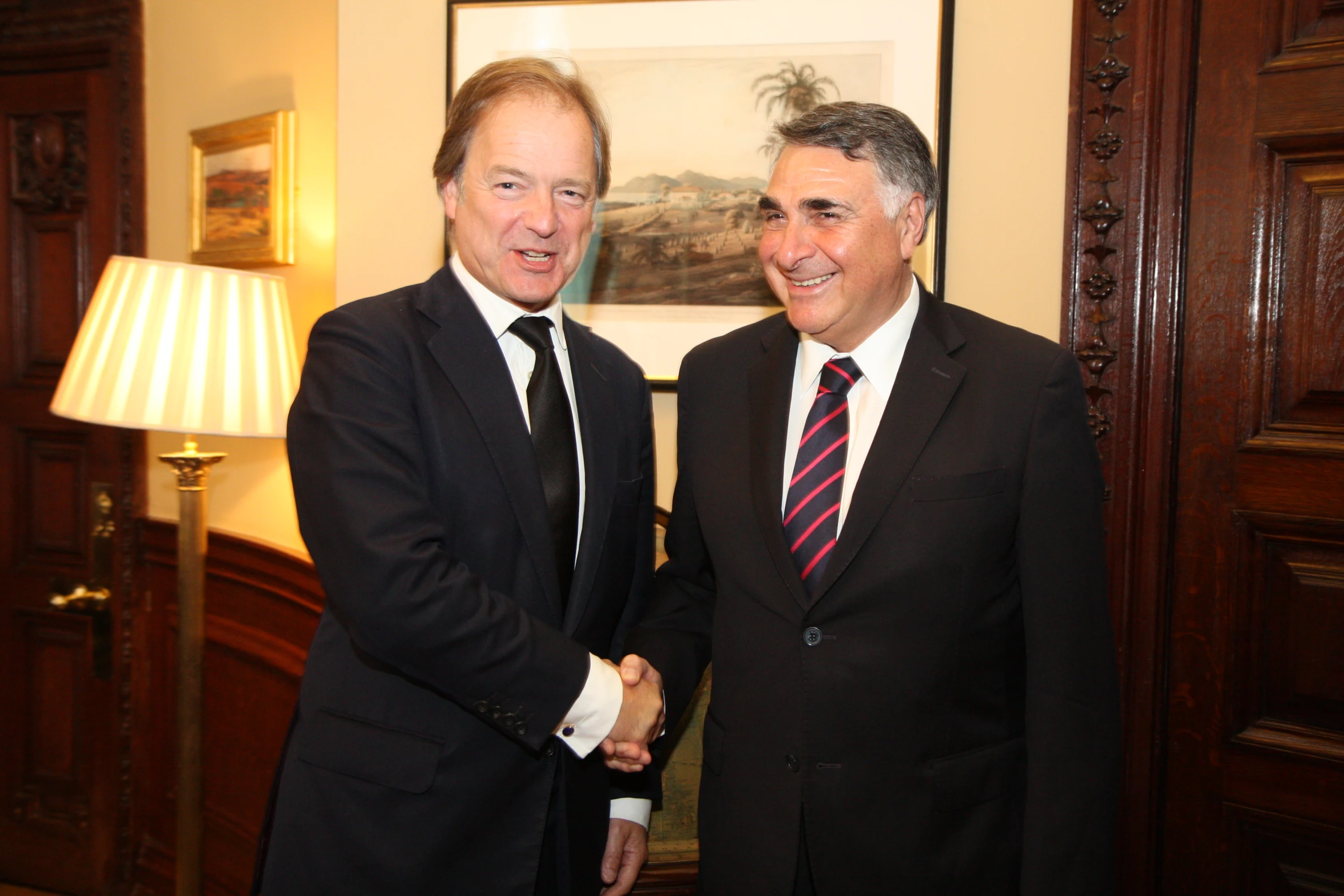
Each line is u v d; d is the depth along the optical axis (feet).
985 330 4.31
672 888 6.26
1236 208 5.39
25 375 9.49
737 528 4.29
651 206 6.22
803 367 4.52
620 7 6.12
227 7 8.31
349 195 6.66
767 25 5.96
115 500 9.07
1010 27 5.70
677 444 4.96
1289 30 5.23
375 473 3.75
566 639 3.95
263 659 8.02
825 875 3.94
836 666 3.96
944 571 3.90
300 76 7.75
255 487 8.32
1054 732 3.85
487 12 6.24
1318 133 5.15
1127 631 5.61
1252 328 5.40
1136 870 5.70
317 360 4.08
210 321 6.02
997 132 5.75
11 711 9.70
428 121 6.52
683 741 6.28
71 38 8.98
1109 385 5.57
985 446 3.94
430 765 3.92
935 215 5.75
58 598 9.29
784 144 4.19
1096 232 5.51
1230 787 5.58
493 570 4.09
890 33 5.80
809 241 3.94
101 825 9.26
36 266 9.36
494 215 4.05
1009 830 4.02
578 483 4.43
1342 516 5.21
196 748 6.78
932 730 3.93
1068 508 3.92
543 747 3.98
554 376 4.46
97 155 8.90
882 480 3.97
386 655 3.72
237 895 8.37
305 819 3.99
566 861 4.32
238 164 8.12
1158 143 5.41
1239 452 5.47
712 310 6.22
